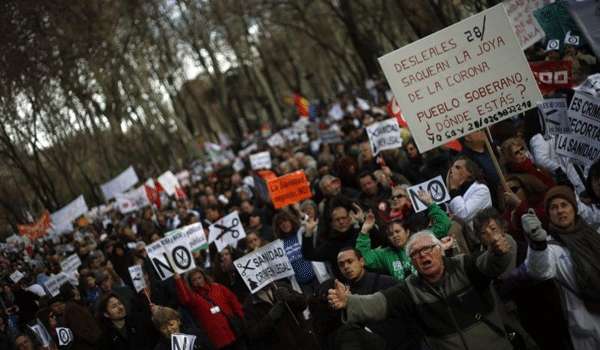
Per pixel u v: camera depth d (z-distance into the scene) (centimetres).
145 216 2006
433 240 536
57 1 3384
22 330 1535
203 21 4941
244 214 1402
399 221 730
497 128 983
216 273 988
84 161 4750
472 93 668
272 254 795
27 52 3381
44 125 4194
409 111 680
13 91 3544
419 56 672
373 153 1309
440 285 538
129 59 4709
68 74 3881
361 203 1058
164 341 799
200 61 5150
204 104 7581
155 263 890
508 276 640
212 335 859
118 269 1483
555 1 1232
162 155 5344
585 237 574
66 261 1669
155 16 4488
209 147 4156
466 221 795
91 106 4566
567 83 979
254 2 4544
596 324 582
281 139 3083
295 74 5697
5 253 2711
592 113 735
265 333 781
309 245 850
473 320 533
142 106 4841
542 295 634
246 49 5891
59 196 5122
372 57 3675
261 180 1378
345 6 3606
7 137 3631
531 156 934
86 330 934
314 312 618
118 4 4144
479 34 659
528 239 551
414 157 1284
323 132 2061
